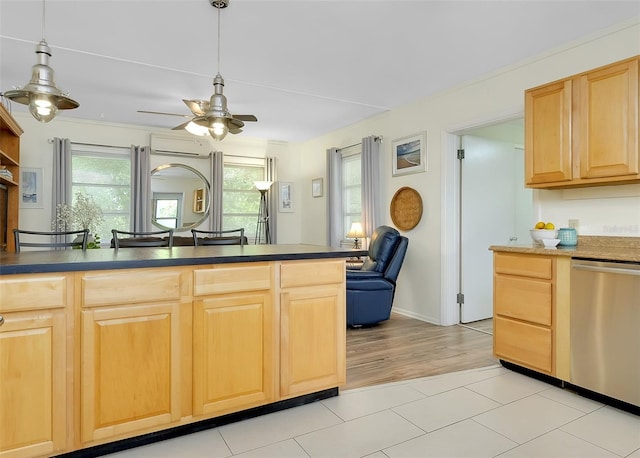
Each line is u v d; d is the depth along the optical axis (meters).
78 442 1.72
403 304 4.67
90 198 5.36
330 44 3.05
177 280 1.91
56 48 3.11
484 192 4.35
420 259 4.41
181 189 5.93
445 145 4.10
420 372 2.82
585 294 2.36
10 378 1.60
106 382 1.77
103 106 4.67
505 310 2.86
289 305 2.23
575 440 1.91
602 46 2.82
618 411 2.21
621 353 2.20
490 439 1.92
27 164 4.96
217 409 2.03
